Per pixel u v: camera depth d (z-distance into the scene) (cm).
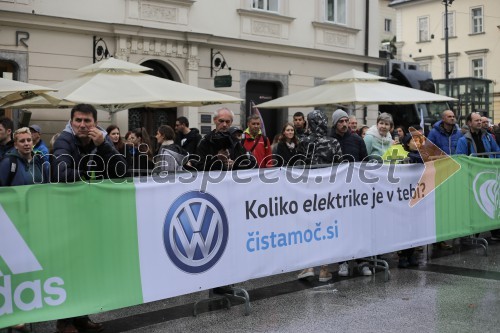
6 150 598
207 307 589
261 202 592
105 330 517
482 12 3847
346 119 787
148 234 508
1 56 1142
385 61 1886
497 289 650
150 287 510
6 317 434
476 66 3922
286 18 1623
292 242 621
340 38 1784
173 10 1384
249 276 583
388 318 549
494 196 889
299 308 584
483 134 926
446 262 793
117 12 1294
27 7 1167
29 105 952
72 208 464
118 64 930
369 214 701
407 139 949
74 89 867
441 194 797
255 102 1614
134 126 1366
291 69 1656
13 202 436
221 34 1488
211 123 1468
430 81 1873
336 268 763
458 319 544
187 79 1409
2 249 432
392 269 755
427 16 4181
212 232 552
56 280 457
